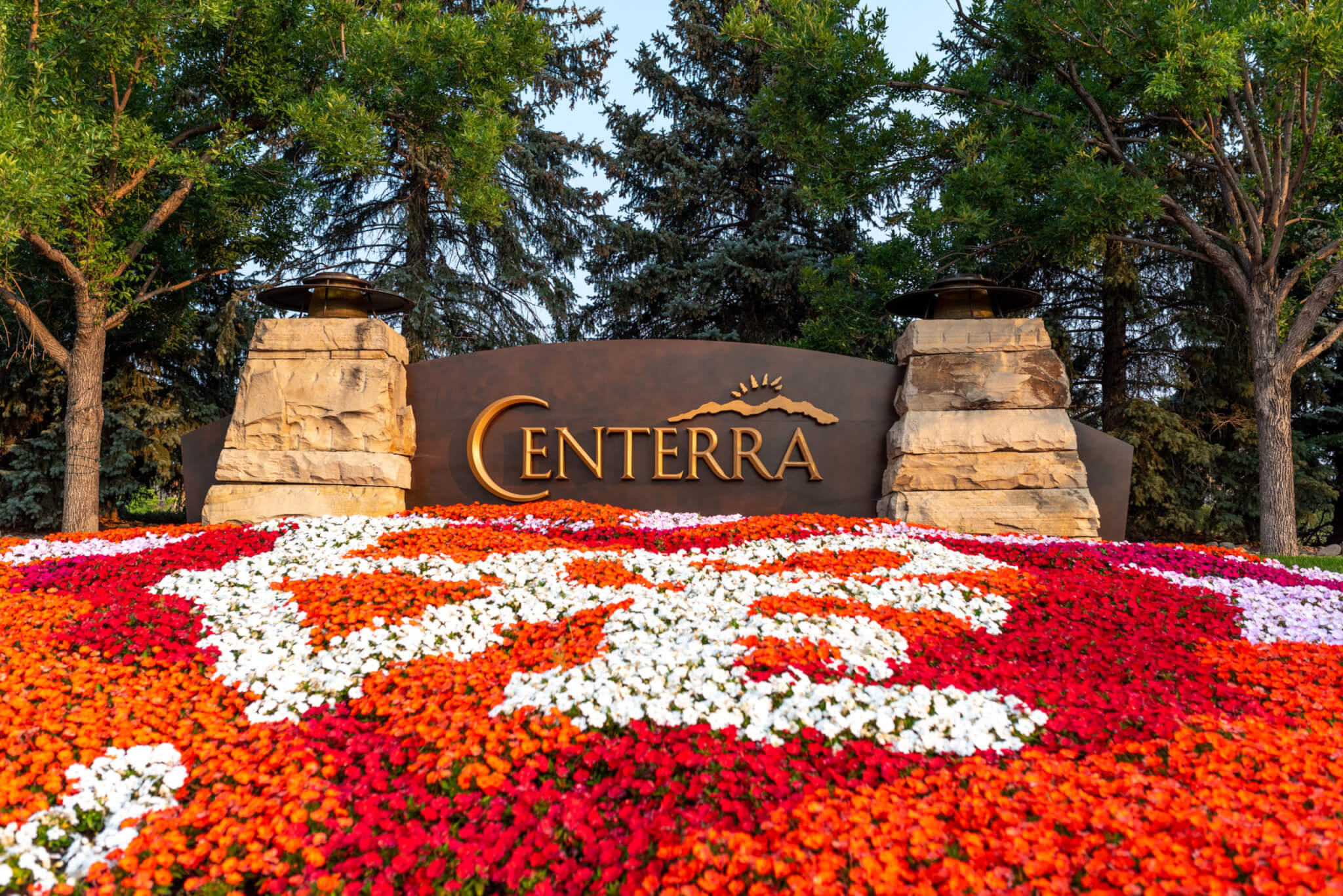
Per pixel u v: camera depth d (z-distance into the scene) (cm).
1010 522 867
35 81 1027
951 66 1855
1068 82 1367
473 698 369
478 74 1439
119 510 1783
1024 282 1675
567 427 1001
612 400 1002
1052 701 365
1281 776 294
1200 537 1527
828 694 355
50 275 1330
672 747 314
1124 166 1337
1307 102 1166
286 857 262
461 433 1003
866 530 785
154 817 279
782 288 1873
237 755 321
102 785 294
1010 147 1295
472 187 1501
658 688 359
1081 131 1330
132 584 571
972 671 401
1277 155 1165
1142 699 369
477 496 990
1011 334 920
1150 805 273
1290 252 1452
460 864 252
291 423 943
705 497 984
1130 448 931
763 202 2028
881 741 326
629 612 484
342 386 945
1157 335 1625
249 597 532
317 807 289
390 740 334
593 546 724
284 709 367
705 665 383
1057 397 902
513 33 1466
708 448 985
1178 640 475
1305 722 356
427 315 1888
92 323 1183
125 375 1630
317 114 1295
